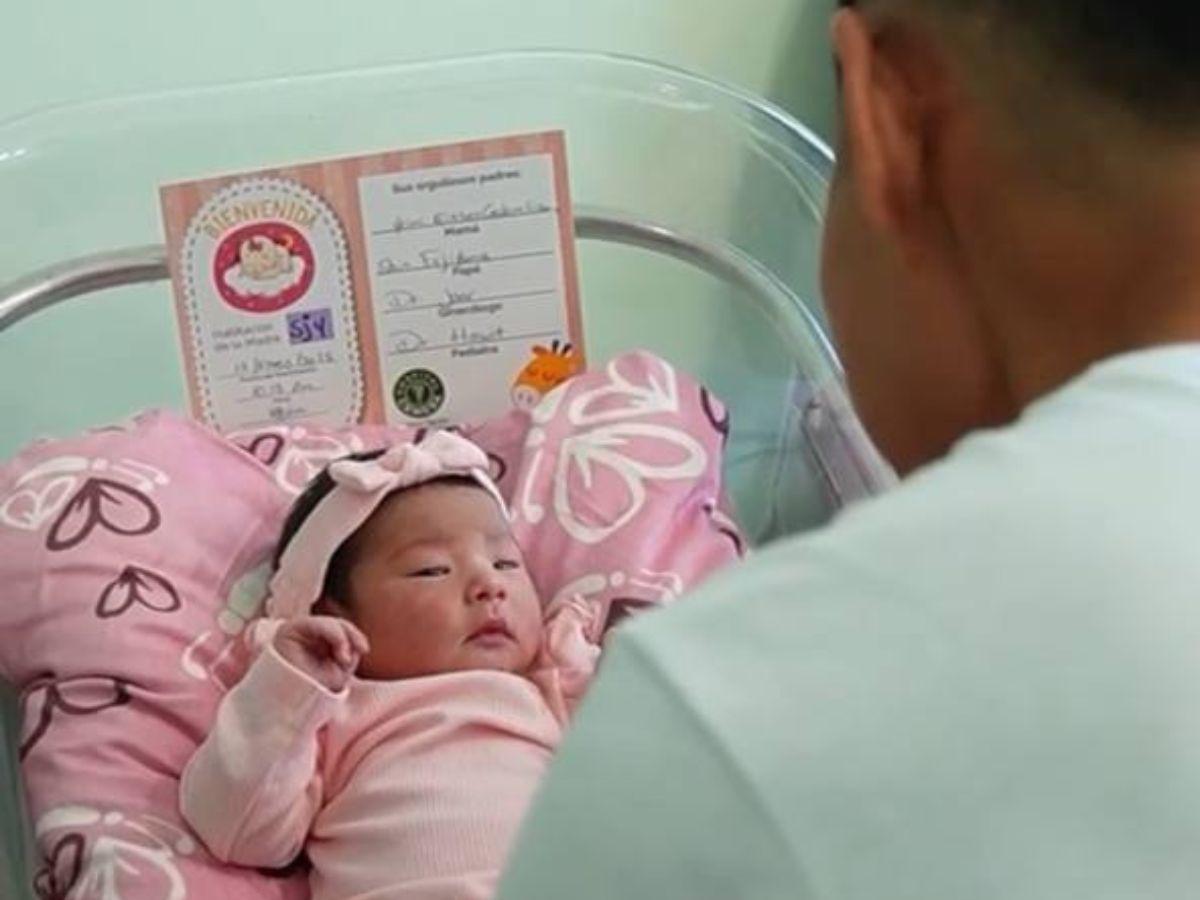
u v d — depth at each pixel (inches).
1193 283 21.3
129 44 65.7
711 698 19.6
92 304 66.9
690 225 69.9
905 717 19.1
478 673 54.9
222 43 66.6
